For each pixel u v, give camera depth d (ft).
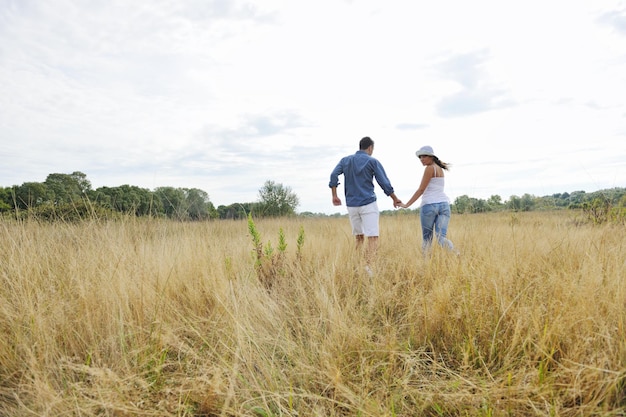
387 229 23.22
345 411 5.78
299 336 7.72
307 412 5.54
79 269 9.76
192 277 10.63
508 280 8.70
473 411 5.33
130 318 7.52
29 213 15.06
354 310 9.03
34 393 5.49
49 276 9.68
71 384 5.64
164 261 11.03
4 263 10.23
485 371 6.31
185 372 6.60
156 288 9.30
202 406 5.68
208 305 9.55
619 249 10.02
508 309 7.23
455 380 5.97
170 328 7.64
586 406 4.90
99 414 5.29
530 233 13.91
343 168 17.21
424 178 15.33
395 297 9.94
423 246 14.62
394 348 7.03
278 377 6.53
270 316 8.64
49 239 12.68
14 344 6.84
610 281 7.65
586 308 6.56
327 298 8.95
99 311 7.77
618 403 5.11
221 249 13.71
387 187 16.01
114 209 17.57
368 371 6.35
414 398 5.87
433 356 7.11
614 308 6.59
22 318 7.45
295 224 30.35
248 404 5.66
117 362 6.50
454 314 7.66
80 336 7.09
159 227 16.01
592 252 10.28
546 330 6.33
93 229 13.84
